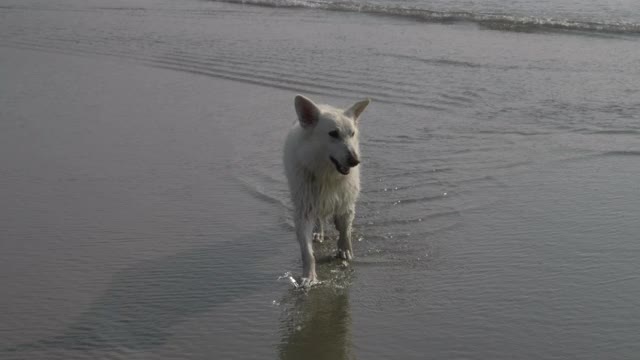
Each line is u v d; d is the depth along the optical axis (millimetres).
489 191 6473
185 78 9484
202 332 4969
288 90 8883
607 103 8289
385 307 5172
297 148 5547
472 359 4734
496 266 5516
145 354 4797
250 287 5371
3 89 8945
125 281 5398
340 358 4777
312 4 15500
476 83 8984
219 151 7258
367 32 12289
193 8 15500
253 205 6324
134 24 13453
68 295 5262
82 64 10281
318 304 5215
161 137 7559
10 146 7316
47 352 4805
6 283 5367
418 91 8742
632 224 5949
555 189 6492
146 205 6309
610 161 6969
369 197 6402
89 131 7695
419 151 7195
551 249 5680
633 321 4961
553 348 4789
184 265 5578
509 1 15008
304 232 5512
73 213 6180
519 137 7488
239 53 10820
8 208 6242
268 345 4879
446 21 13281
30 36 12312
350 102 8445
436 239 5855
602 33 11922
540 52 10617
